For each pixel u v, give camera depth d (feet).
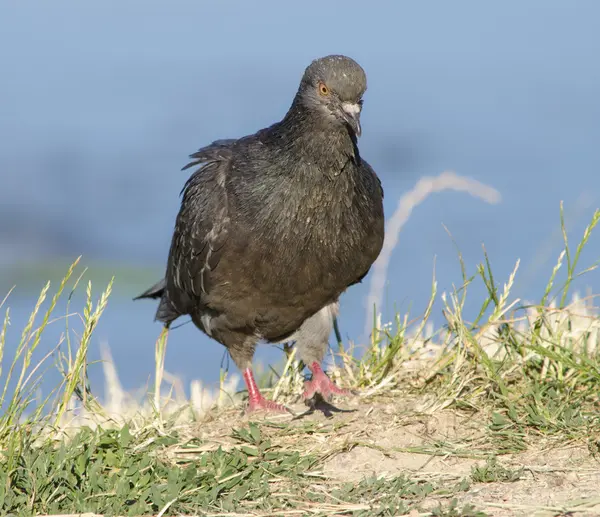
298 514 24.04
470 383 31.58
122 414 34.63
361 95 31.37
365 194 33.37
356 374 35.35
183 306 37.60
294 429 29.81
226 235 32.78
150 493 24.89
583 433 27.32
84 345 28.60
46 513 24.09
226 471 26.18
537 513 22.94
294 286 32.94
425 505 24.09
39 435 27.61
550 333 31.94
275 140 32.63
